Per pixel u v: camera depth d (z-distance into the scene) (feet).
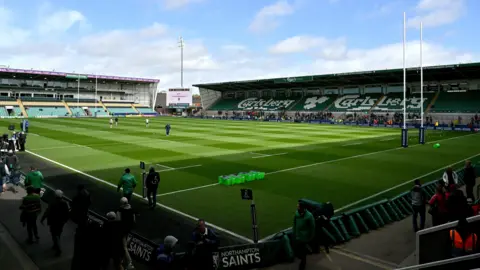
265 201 43.06
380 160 75.15
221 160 73.46
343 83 265.75
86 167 65.16
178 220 35.29
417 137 130.93
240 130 156.56
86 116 302.45
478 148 97.60
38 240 30.19
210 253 22.30
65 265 25.71
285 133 142.51
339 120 222.89
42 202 41.22
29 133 130.72
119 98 368.89
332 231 30.22
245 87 317.63
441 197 29.63
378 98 247.09
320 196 45.60
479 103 198.49
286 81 256.52
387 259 26.81
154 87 382.83
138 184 51.83
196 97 524.93
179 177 56.54
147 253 25.35
